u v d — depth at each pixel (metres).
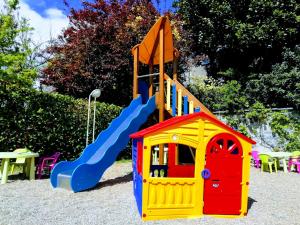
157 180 5.22
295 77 13.62
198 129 5.44
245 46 16.08
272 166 11.66
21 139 9.34
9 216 5.12
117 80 15.57
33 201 6.16
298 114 13.37
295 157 10.86
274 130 13.63
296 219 5.30
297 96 13.25
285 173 10.44
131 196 6.75
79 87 15.16
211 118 5.48
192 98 8.28
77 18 15.91
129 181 8.41
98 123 12.11
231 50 17.09
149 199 5.18
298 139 13.05
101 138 8.75
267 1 14.98
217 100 15.98
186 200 5.34
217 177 5.45
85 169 7.27
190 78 18.14
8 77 9.33
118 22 15.50
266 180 9.09
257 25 15.46
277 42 15.49
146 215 5.13
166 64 16.31
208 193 5.42
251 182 8.73
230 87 14.98
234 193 5.48
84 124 11.35
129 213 5.47
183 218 5.25
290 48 15.24
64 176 7.32
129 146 13.69
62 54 16.22
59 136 10.38
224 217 5.36
